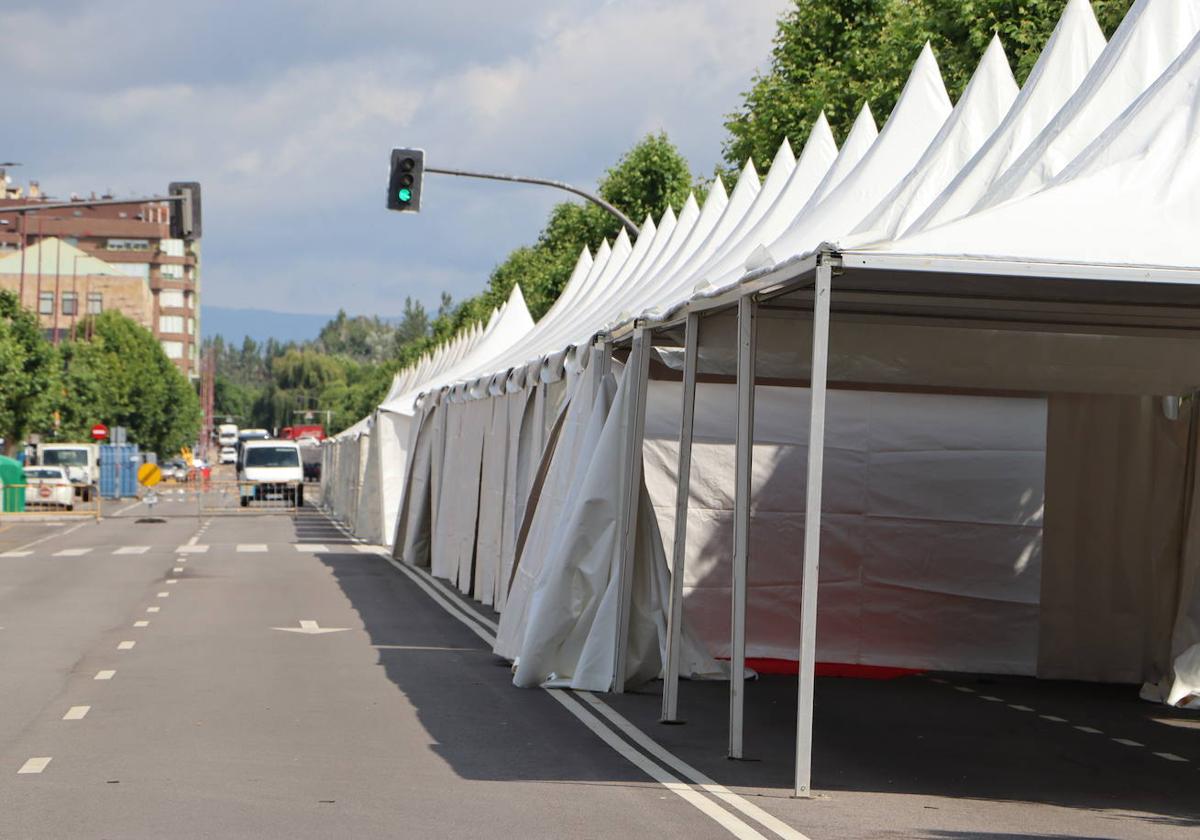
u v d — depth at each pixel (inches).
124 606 1042.1
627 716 616.4
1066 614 812.6
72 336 6535.4
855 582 821.9
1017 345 661.3
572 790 462.9
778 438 824.3
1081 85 571.5
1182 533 781.3
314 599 1117.7
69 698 633.0
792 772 506.6
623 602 684.7
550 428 866.1
